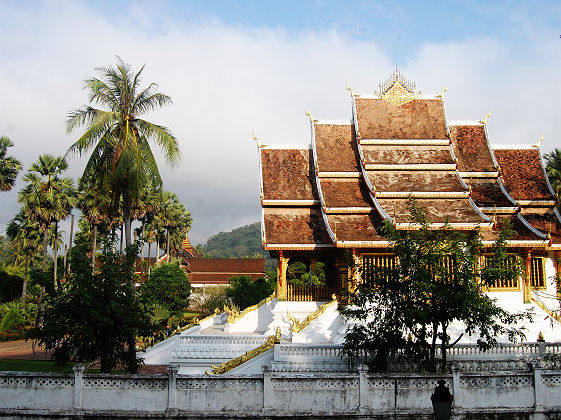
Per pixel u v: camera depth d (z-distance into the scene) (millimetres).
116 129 29562
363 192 36656
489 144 39812
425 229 23578
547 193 38062
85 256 22781
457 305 21328
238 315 37594
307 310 34344
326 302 34562
